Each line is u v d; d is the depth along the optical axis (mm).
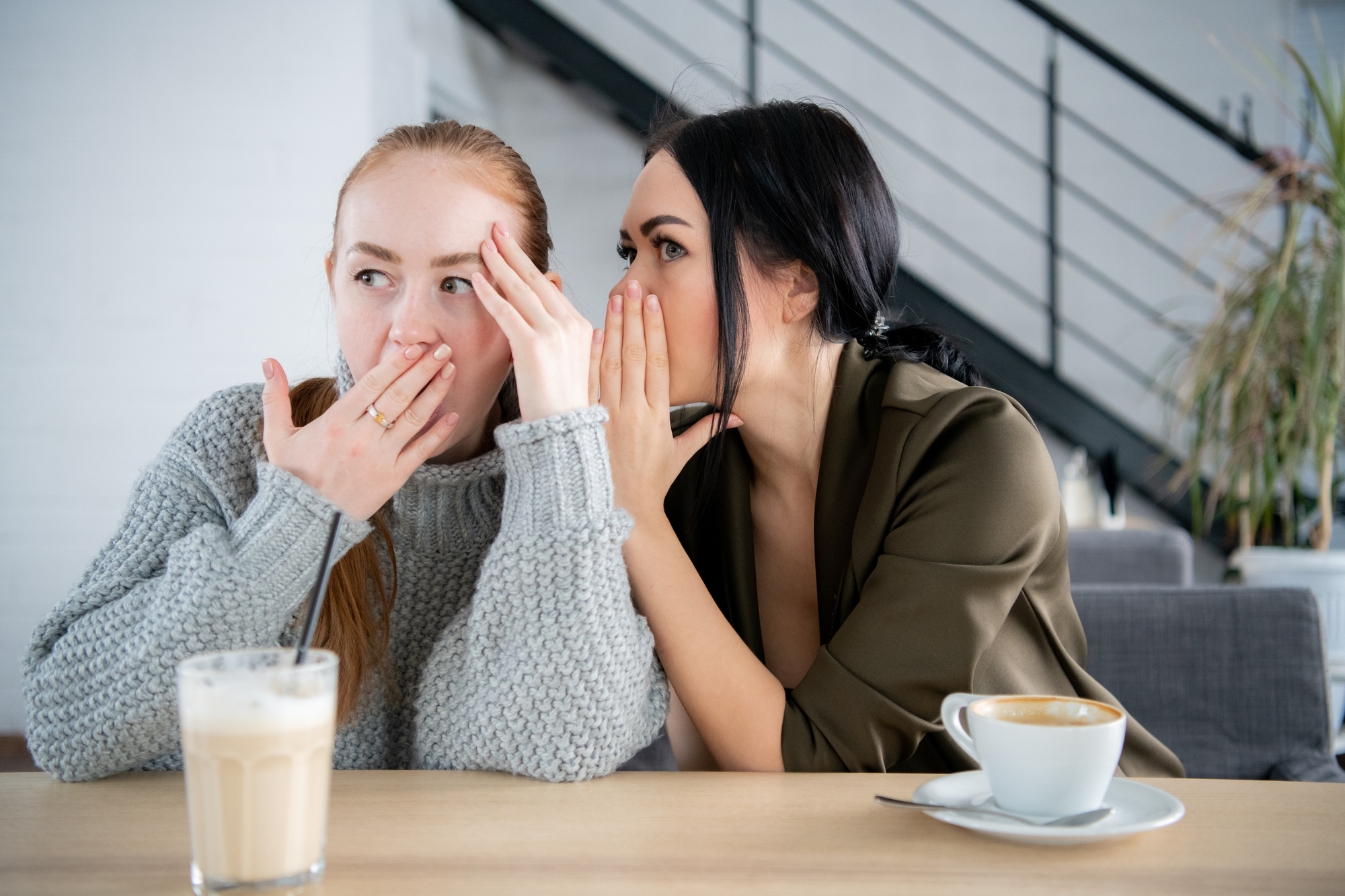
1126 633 1313
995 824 602
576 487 845
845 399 1135
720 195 1019
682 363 1026
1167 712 1299
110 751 772
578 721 788
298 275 3256
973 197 4484
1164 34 4438
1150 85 3803
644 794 734
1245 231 3047
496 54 4539
